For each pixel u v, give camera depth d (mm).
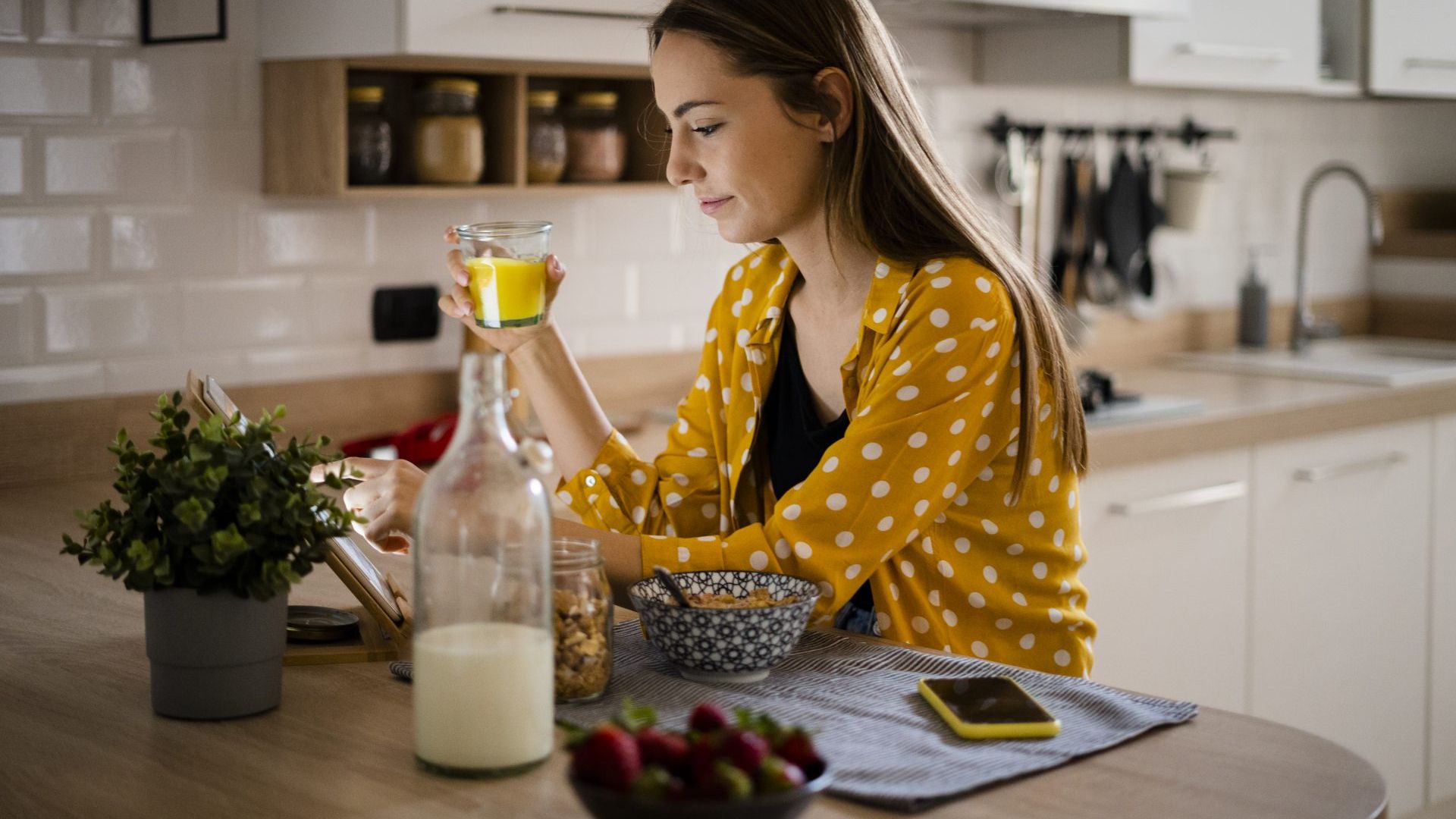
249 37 2318
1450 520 3242
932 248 1408
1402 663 3170
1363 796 949
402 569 1524
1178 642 2729
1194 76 2908
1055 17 2760
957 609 1462
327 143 2236
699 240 2914
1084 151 3359
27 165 2133
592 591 1131
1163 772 994
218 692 1104
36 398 2176
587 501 1553
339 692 1185
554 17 2168
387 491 1368
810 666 1238
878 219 1414
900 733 1060
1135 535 2629
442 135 2357
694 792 791
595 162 2562
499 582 990
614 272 2789
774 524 1329
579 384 1571
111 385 2242
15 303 2145
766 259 1601
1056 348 1452
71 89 2160
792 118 1396
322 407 2455
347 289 2480
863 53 1407
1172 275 3543
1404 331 3986
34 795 960
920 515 1341
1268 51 3021
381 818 915
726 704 1126
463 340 2617
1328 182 3924
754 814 782
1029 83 2926
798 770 814
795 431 1545
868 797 932
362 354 2510
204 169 2299
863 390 1408
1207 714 1123
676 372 2891
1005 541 1459
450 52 2078
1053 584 1486
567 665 1107
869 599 1491
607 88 2678
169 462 1100
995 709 1085
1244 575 2828
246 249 2359
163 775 995
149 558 1060
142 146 2234
